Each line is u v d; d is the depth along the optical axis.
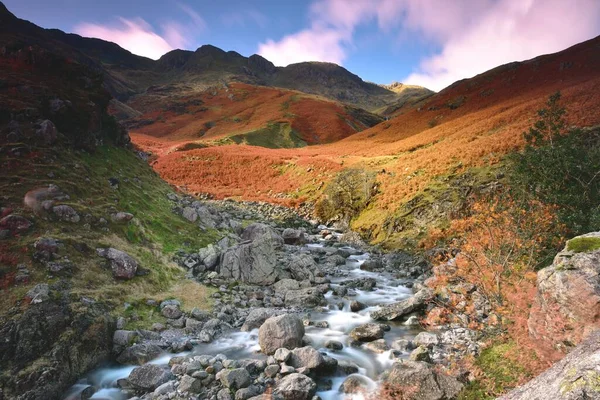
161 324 15.10
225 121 146.88
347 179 44.12
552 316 9.40
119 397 11.02
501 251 15.01
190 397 10.56
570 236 16.02
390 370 12.43
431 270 24.22
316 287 20.94
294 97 171.00
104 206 20.55
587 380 4.92
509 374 10.07
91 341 12.50
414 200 33.75
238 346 14.20
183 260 21.14
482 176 31.59
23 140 20.41
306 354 12.48
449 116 87.62
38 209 17.03
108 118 29.83
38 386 10.32
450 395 10.12
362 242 33.19
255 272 21.55
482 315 15.09
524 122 42.75
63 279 14.34
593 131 31.47
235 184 61.66
